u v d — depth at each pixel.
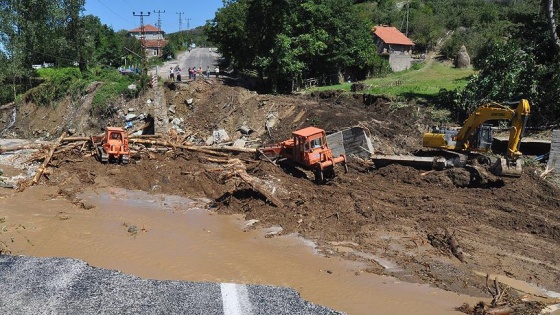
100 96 37.66
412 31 61.06
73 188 23.22
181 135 32.91
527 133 25.06
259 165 23.81
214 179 23.45
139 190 23.31
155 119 34.16
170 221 19.14
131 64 65.94
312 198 20.08
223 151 27.59
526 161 21.66
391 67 48.56
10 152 29.70
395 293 13.33
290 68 38.44
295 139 22.23
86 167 25.56
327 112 30.20
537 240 16.05
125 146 26.30
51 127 38.34
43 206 20.80
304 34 39.94
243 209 20.16
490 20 60.59
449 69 47.28
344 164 22.56
